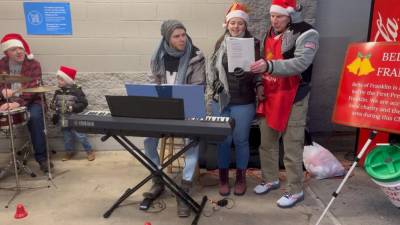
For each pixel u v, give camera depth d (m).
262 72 2.31
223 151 2.76
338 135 3.97
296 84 2.43
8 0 3.45
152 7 3.54
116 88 3.72
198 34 3.61
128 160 3.60
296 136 2.53
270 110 2.54
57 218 2.48
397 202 2.35
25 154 3.54
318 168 3.11
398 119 2.14
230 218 2.48
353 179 3.10
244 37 2.55
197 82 2.64
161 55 2.66
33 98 3.36
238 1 3.36
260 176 3.18
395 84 2.15
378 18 3.06
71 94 3.44
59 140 3.75
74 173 3.28
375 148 2.43
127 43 3.62
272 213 2.54
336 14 3.69
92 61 3.64
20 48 3.23
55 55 3.61
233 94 2.60
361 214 2.52
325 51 3.77
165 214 2.54
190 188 2.82
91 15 3.54
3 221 2.44
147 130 2.12
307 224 2.39
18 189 2.89
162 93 2.22
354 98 2.31
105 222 2.44
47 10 3.49
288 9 2.32
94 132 2.28
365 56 2.29
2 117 2.79
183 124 2.07
